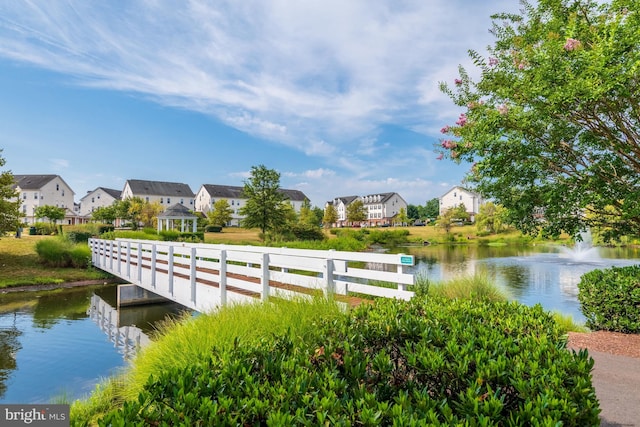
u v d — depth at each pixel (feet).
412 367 8.48
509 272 68.33
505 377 7.36
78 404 17.60
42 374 24.21
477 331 10.31
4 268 70.74
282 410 6.13
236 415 5.93
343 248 118.62
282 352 8.95
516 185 22.90
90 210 266.77
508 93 19.63
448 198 294.87
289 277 24.17
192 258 32.81
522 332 10.59
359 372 7.61
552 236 23.22
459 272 67.15
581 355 8.28
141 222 209.56
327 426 5.52
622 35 16.71
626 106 19.27
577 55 17.21
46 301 51.01
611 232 23.07
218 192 262.47
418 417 6.03
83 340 32.19
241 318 16.15
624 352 18.86
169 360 15.25
